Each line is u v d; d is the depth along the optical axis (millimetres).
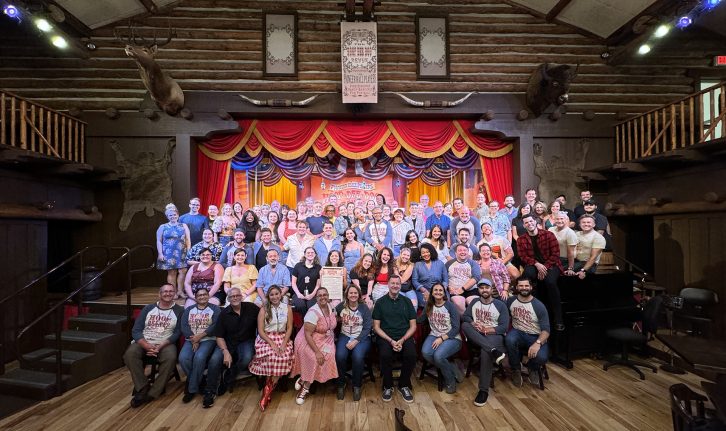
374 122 6945
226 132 6648
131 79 6422
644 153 6219
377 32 6590
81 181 6258
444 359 3656
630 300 4578
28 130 6262
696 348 2770
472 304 3885
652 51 6867
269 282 4273
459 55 6699
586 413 3252
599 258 4664
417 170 7504
